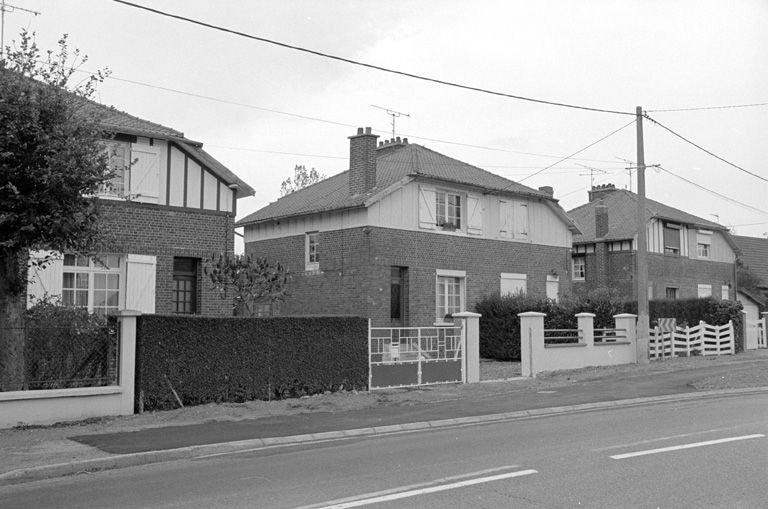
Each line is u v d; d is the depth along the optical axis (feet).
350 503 23.72
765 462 28.99
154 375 46.19
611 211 135.64
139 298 63.62
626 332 84.58
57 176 38.52
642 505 22.89
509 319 87.25
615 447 32.81
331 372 55.42
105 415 43.80
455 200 94.07
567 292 105.40
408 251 87.51
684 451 31.42
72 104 41.70
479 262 94.94
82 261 61.72
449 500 23.88
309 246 92.17
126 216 63.52
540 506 22.95
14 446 35.06
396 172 91.61
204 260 68.03
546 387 62.34
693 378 67.15
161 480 28.58
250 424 42.11
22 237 39.45
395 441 37.01
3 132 38.09
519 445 34.14
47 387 42.65
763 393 57.31
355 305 85.20
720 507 22.57
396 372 59.72
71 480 29.40
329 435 39.24
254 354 51.11
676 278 132.46
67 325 43.68
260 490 26.08
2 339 40.98
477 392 58.23
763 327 112.16
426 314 88.38
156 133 64.59
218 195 69.46
